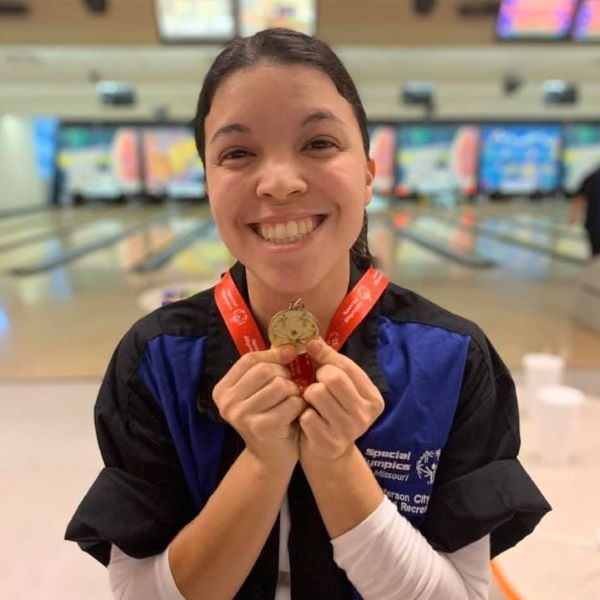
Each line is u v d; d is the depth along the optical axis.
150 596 0.72
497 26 4.11
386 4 3.89
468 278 5.26
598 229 4.48
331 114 0.66
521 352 3.12
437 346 0.77
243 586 0.78
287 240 0.67
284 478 0.69
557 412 1.45
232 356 0.77
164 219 10.88
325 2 3.88
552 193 14.35
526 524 0.76
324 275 0.70
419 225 9.73
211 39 4.18
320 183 0.66
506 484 0.73
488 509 0.72
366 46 4.32
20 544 1.49
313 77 0.65
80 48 4.40
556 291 4.68
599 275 3.45
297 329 0.66
